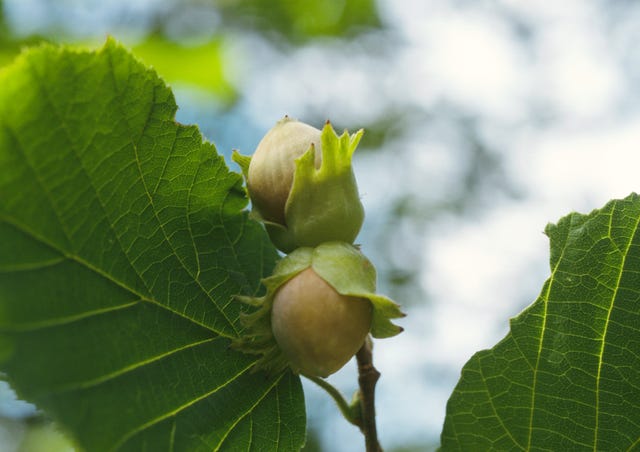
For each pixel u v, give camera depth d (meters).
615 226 0.28
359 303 0.26
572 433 0.28
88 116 0.26
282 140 0.27
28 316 0.24
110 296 0.26
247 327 0.27
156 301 0.27
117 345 0.26
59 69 0.25
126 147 0.26
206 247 0.28
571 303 0.28
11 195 0.25
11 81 0.25
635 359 0.28
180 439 0.27
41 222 0.25
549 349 0.28
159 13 0.70
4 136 0.25
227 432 0.28
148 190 0.27
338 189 0.27
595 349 0.28
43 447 0.57
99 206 0.26
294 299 0.26
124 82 0.26
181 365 0.27
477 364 0.28
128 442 0.25
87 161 0.26
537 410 0.28
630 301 0.28
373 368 0.29
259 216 0.27
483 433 0.28
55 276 0.25
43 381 0.24
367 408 0.29
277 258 0.29
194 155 0.27
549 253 0.28
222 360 0.28
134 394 0.26
